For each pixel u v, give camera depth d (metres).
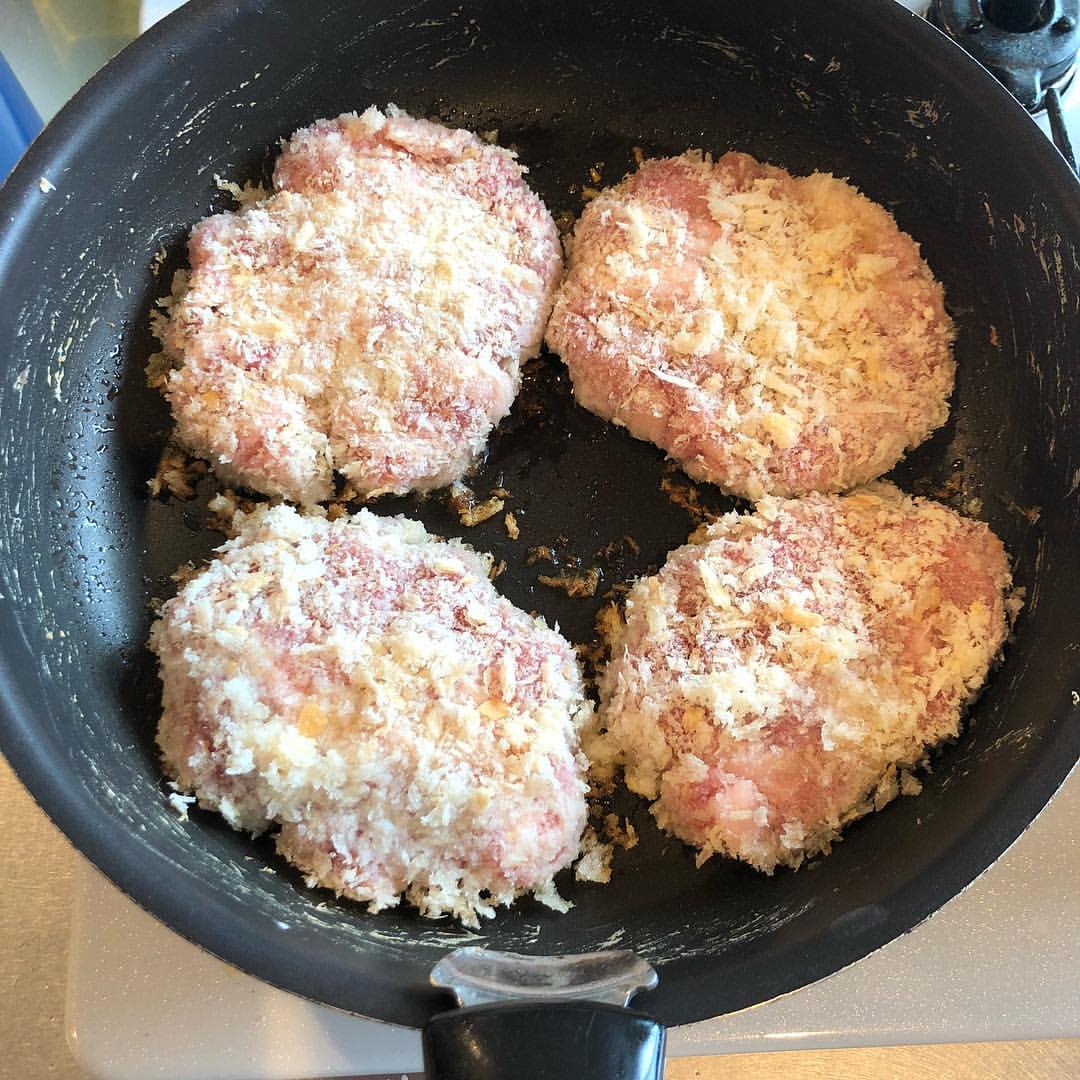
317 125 0.35
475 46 0.35
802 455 0.32
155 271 0.33
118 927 0.30
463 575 0.31
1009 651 0.30
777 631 0.30
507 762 0.28
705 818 0.29
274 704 0.28
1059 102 0.33
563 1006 0.21
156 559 0.32
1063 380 0.30
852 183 0.35
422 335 0.32
